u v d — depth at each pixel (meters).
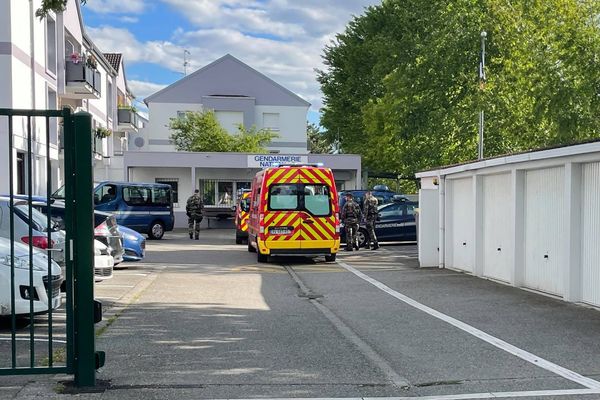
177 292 10.73
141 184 23.56
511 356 6.45
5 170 18.67
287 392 5.21
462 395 5.15
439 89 26.61
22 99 20.55
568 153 9.24
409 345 6.95
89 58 28.64
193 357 6.32
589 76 17.30
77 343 5.18
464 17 25.53
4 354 6.21
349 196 19.05
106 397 4.96
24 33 20.88
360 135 41.81
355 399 5.05
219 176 32.38
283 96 45.59
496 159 11.48
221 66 44.91
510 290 10.95
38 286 7.23
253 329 7.79
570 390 5.28
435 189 14.76
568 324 8.00
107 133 33.12
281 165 15.78
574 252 9.55
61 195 16.66
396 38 34.22
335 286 11.74
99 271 10.81
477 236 12.94
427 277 12.88
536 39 21.42
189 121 40.81
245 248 20.44
